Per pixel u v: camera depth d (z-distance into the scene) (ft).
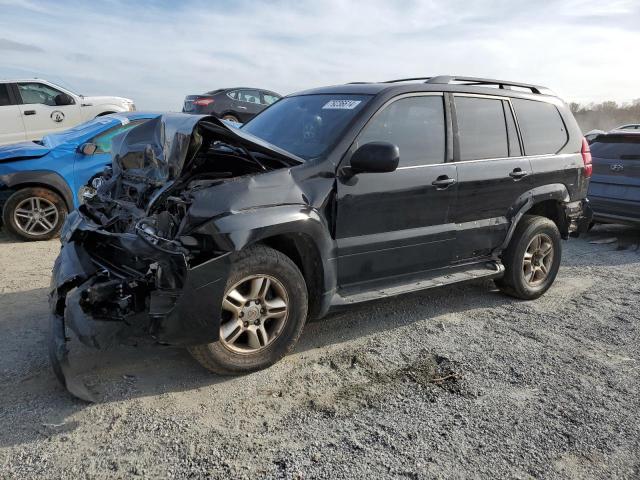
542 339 13.73
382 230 12.66
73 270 10.23
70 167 23.26
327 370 11.57
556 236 16.76
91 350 11.82
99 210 12.90
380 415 9.91
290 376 11.22
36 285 16.43
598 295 17.52
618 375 11.92
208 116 10.59
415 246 13.33
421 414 10.00
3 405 9.69
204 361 10.56
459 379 11.42
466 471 8.46
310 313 12.21
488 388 11.09
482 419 9.93
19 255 20.31
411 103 13.39
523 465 8.68
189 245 9.76
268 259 10.71
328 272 11.75
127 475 8.02
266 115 15.30
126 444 8.73
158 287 9.57
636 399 10.91
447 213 13.85
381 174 12.38
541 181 16.01
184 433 9.09
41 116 38.81
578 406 10.53
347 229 12.00
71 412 9.57
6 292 15.71
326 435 9.21
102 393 10.21
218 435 9.08
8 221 22.43
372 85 13.88
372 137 12.47
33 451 8.46
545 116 16.80
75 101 40.34
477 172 14.29
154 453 8.55
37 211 22.89
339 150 11.94
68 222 12.48
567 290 17.93
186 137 10.50
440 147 13.71
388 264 12.95
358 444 9.00
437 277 14.20
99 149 24.29
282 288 11.10
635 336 14.15
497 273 15.34
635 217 24.40
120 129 24.98
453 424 9.73
